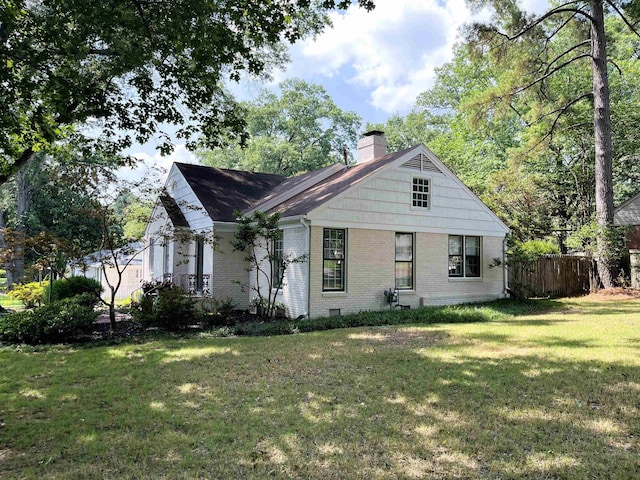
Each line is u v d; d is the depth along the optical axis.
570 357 6.87
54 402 5.19
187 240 12.13
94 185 10.23
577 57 18.73
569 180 24.16
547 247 20.88
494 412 4.59
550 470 3.38
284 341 8.78
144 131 9.17
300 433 4.14
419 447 3.81
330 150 41.84
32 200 31.17
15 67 6.80
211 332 10.12
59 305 10.10
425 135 43.00
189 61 9.16
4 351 8.25
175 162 17.61
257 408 4.85
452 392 5.26
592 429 4.14
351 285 12.93
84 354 7.87
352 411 4.69
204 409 4.85
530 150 21.66
